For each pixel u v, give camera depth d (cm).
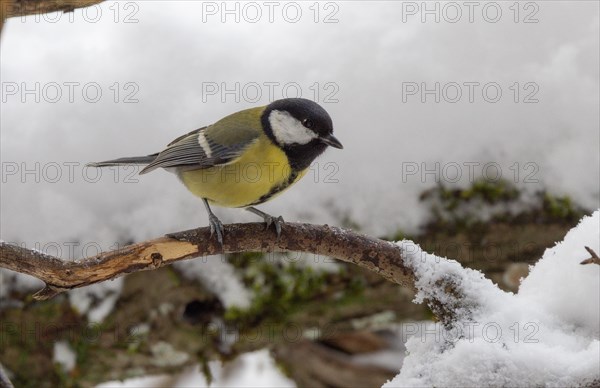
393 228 909
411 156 929
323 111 812
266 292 926
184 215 920
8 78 1024
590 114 934
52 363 941
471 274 568
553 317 536
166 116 988
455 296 560
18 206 917
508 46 1002
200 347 963
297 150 813
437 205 912
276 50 1032
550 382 483
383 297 939
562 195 906
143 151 966
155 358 968
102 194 924
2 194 922
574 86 957
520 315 536
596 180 905
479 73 984
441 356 521
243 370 1094
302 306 940
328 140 812
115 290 910
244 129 815
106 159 959
